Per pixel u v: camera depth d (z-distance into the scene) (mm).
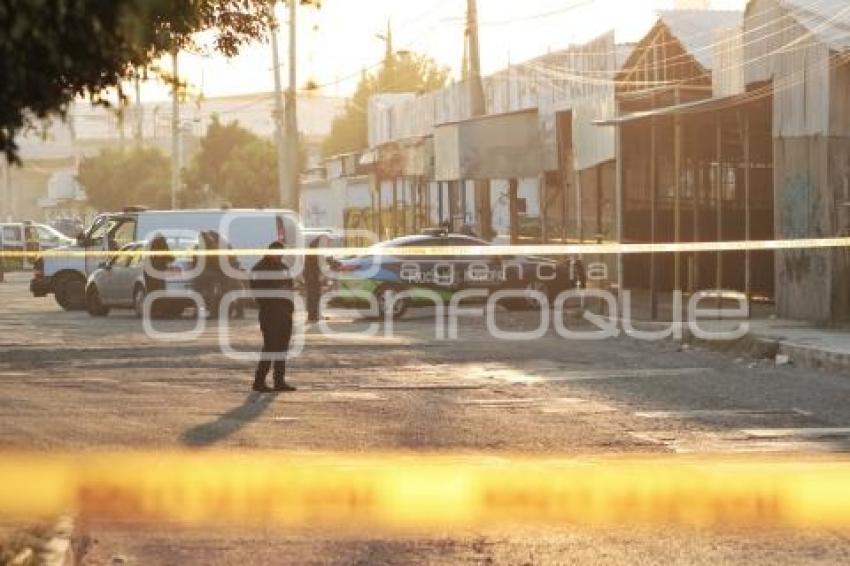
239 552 22859
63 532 23422
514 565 21844
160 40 22750
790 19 68188
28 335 69312
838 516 25266
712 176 98312
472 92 104688
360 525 24812
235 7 36719
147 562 22266
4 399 43344
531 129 97312
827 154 65062
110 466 30906
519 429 36531
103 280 84875
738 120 77812
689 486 28391
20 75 17938
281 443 34312
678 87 79250
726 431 36125
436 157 105625
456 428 36750
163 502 26812
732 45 75938
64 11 17562
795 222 67812
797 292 67562
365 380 48781
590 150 86688
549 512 25781
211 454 32688
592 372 51031
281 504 26500
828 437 35125
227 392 45344
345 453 32750
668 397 43469
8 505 26125
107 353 58812
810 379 48719
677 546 23062
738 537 23672
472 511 25828
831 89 64812
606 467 30750
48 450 33250
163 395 44500
